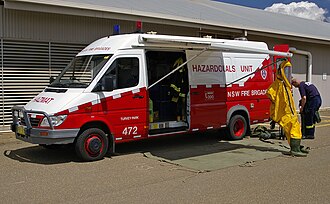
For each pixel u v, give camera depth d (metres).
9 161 8.06
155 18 13.34
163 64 9.77
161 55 9.75
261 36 17.98
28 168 7.48
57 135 7.48
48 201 5.58
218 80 10.09
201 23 14.47
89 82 8.07
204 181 6.58
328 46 21.61
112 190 6.08
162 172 7.18
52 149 9.24
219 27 15.36
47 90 8.62
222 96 10.19
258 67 11.05
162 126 9.22
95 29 12.85
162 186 6.29
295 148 8.64
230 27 15.45
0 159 8.26
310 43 20.52
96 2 12.38
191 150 9.27
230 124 10.43
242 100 10.67
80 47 12.59
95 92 7.99
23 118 8.01
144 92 8.70
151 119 9.03
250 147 9.66
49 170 7.32
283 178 6.77
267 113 11.32
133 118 8.51
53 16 12.01
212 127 10.02
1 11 11.12
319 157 8.53
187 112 9.54
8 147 9.51
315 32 20.27
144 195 5.83
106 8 11.94
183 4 18.27
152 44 8.82
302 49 20.12
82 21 12.56
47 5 11.04
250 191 6.02
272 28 17.23
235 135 10.62
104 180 6.64
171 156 8.58
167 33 14.63
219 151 9.16
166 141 10.50
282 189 6.12
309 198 5.70
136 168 7.48
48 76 12.03
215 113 10.04
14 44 11.40
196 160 8.19
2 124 11.37
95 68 8.34
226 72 10.29
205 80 9.83
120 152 8.98
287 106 8.72
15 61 11.45
